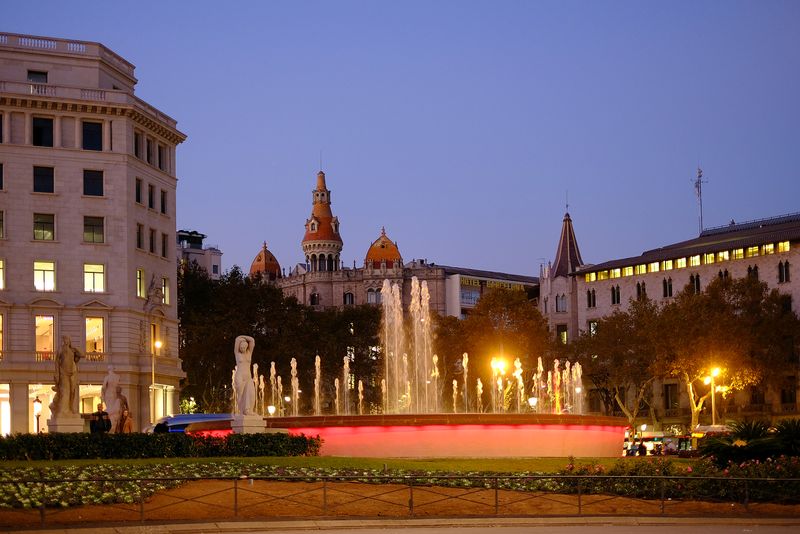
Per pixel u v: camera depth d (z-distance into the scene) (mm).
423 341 149125
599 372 138250
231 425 59312
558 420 62875
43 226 104000
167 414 114125
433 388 147000
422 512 39438
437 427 60406
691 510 41062
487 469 52188
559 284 175250
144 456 51625
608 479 43656
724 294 133750
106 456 50719
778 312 133125
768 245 146500
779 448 47469
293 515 38094
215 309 139625
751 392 144250
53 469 43250
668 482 43062
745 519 38906
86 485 39219
